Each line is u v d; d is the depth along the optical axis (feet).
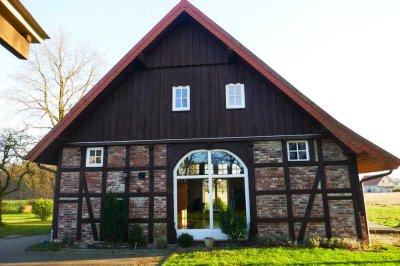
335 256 26.58
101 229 34.73
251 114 36.22
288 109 35.94
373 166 38.40
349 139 30.83
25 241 42.96
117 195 35.55
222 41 35.70
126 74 38.17
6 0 7.06
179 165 36.11
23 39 8.20
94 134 37.29
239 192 35.45
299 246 30.91
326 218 32.96
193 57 38.55
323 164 34.17
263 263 24.76
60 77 72.08
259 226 33.55
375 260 25.20
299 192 33.88
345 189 33.42
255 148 35.37
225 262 25.35
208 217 35.50
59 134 34.65
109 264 26.63
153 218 34.71
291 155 35.22
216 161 36.01
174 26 39.29
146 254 30.09
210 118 36.58
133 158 36.37
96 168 36.37
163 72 38.55
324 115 32.14
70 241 34.65
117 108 37.83
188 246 32.99
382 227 45.21
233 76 37.58
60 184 36.35
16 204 107.45
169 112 37.19
